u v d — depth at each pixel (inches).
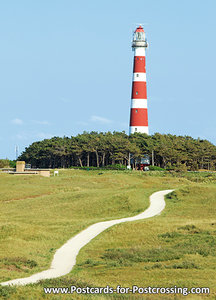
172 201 3058.6
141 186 3767.2
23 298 1098.7
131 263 1590.8
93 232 2183.8
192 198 3043.8
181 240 1967.3
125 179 4446.4
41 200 3304.6
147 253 1743.4
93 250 1834.4
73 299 1107.9
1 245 1815.9
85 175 5128.0
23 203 3275.1
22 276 1393.9
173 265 1521.9
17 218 2699.3
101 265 1582.2
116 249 1831.9
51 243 1950.1
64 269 1523.1
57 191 3816.4
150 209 2859.3
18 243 1876.2
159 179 4414.4
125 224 2267.5
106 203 2960.1
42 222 2509.8
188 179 4660.4
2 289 1139.3
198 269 1475.1
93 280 1358.3
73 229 2241.6
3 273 1401.3
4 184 4256.9
